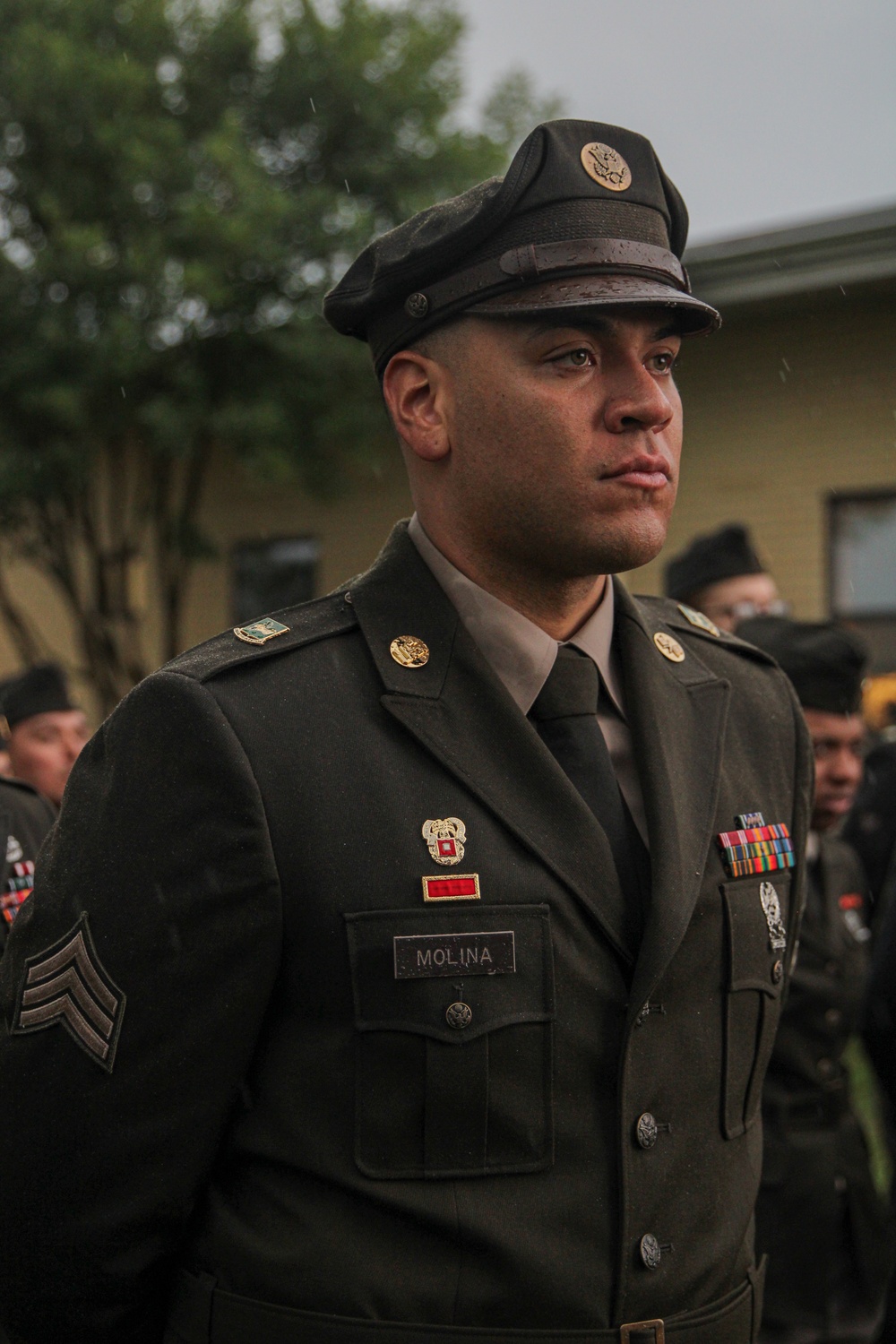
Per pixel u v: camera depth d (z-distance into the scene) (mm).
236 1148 1271
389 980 1209
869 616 7242
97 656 9328
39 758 3695
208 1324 1241
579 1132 1235
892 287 6914
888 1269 2695
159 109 8445
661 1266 1258
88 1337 1338
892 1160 2953
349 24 8453
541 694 1364
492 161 8672
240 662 1314
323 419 8297
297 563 9711
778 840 1448
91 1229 1278
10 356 8000
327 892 1226
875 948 2414
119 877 1265
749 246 6766
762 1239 2568
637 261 1265
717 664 1569
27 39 7988
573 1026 1241
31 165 8219
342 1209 1205
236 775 1236
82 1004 1277
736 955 1356
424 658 1352
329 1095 1218
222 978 1235
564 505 1258
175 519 10070
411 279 1310
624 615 1470
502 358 1260
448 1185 1202
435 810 1267
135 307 8023
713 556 3646
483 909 1233
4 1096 1328
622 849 1331
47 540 8992
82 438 8391
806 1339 2539
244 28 8391
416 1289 1183
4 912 2584
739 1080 1361
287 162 8648
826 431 7309
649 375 1274
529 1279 1190
